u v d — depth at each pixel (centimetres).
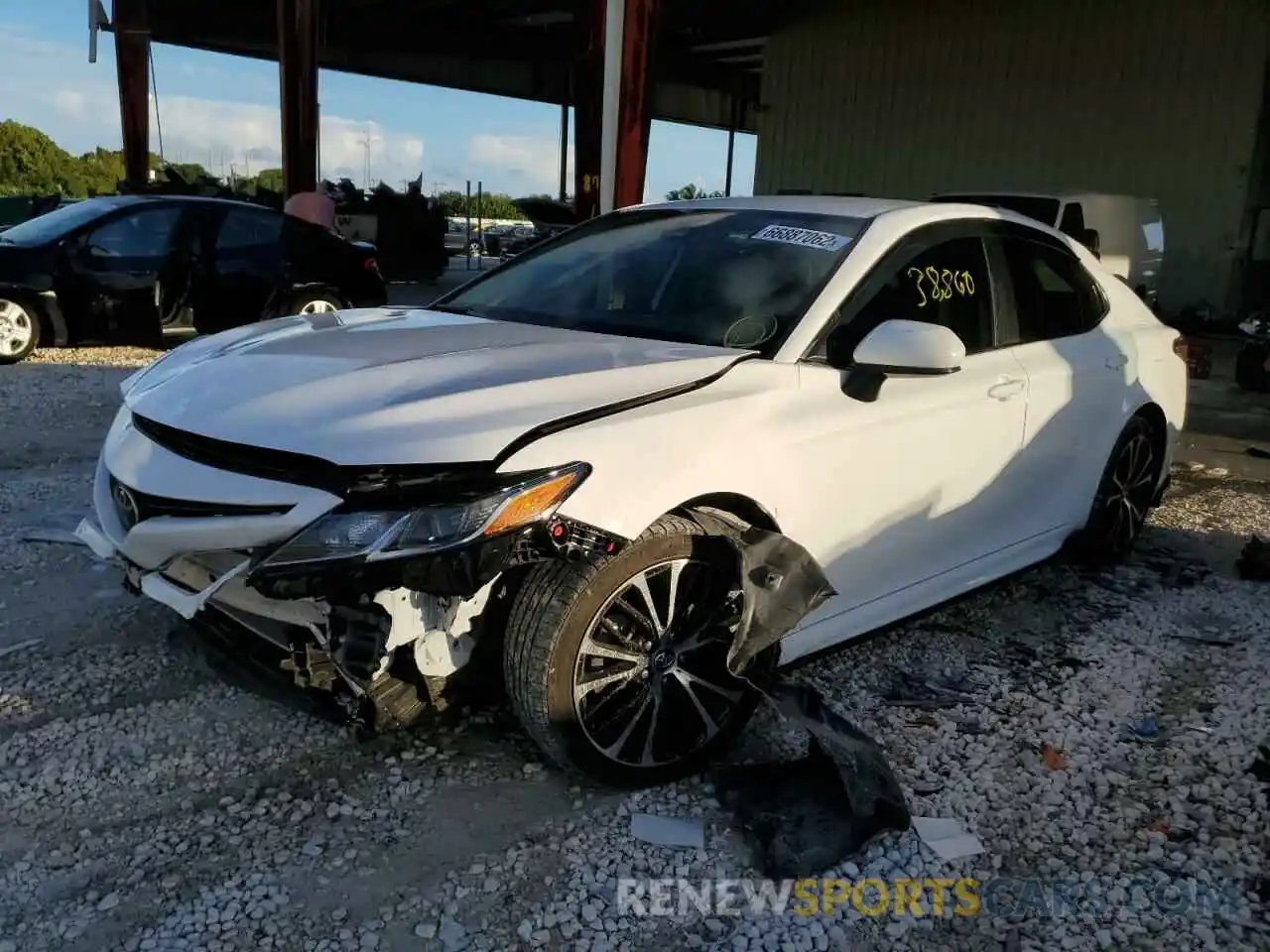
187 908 246
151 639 379
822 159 2214
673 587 290
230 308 1007
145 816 280
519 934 243
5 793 287
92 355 1015
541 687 273
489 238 2645
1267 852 283
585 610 274
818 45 2186
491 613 281
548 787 299
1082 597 464
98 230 955
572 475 264
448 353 317
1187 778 317
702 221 409
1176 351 513
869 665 385
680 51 2641
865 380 336
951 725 342
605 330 360
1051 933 251
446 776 302
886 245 366
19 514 509
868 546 345
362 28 2341
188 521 275
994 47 1941
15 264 926
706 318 351
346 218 1972
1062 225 1390
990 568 411
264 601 277
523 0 2131
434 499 253
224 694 342
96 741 313
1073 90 1853
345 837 274
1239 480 712
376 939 239
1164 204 1773
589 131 1084
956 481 375
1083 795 306
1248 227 1731
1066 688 373
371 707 270
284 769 304
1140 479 498
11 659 360
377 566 248
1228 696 370
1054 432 423
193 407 294
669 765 300
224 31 2277
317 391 288
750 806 289
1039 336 429
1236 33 1667
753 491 300
